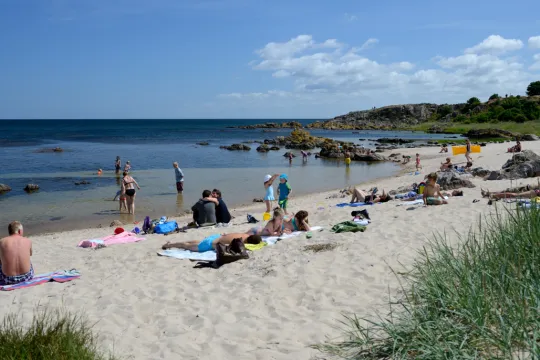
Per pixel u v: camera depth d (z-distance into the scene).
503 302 3.87
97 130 112.62
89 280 7.56
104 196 20.28
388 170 31.22
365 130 114.44
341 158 40.94
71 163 35.34
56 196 20.28
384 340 4.19
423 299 4.61
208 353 4.72
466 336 3.57
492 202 10.88
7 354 3.97
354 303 5.64
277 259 7.87
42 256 9.62
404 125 119.94
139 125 163.88
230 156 42.97
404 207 12.11
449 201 12.06
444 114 120.38
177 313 5.94
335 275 6.77
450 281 4.49
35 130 110.19
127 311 6.04
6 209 17.39
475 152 33.97
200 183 24.64
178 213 16.69
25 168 31.77
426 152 42.12
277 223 9.88
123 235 10.99
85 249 10.14
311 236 9.28
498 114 90.38
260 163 36.59
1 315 5.97
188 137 80.94
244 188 22.81
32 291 6.98
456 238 7.89
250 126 134.00
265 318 5.56
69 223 15.13
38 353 4.06
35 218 15.88
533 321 3.60
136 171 30.36
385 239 8.45
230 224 12.38
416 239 8.26
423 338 3.78
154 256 8.94
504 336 3.40
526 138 53.62
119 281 7.36
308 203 16.78
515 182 15.43
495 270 4.42
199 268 7.98
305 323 5.24
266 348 4.71
